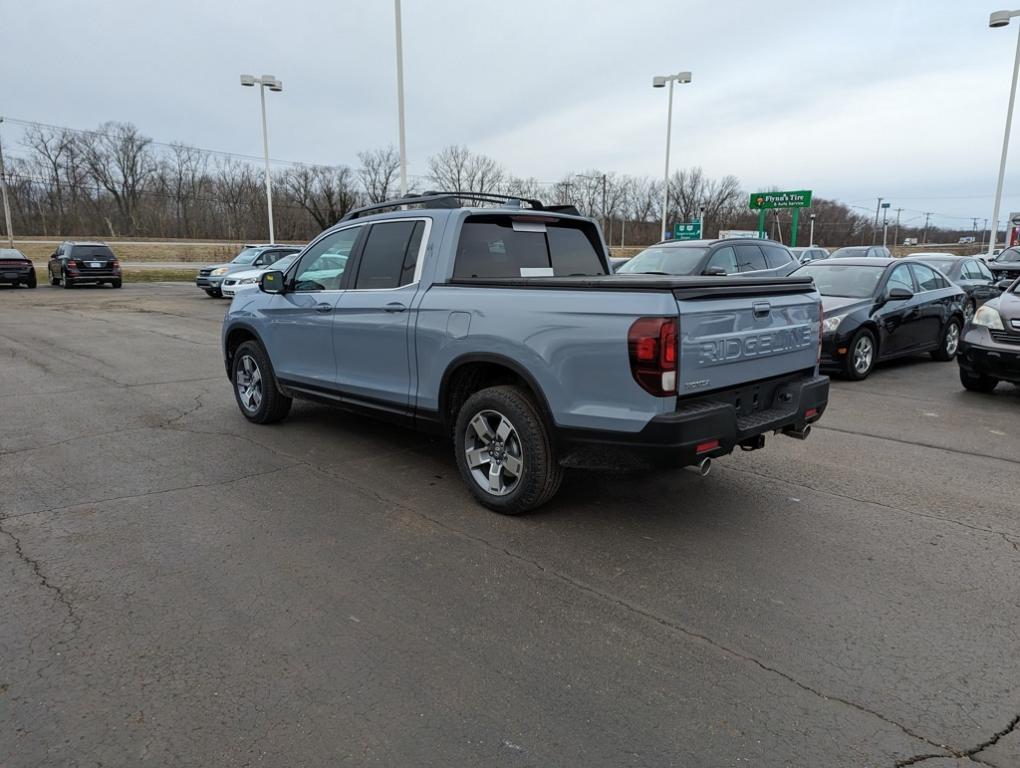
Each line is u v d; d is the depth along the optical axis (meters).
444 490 4.66
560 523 4.12
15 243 54.56
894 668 2.70
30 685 2.55
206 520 4.11
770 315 4.05
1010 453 5.64
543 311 3.80
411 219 4.79
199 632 2.92
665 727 2.36
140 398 7.49
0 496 4.48
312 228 70.56
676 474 5.04
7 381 8.41
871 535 3.96
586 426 3.69
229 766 2.17
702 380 3.60
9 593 3.22
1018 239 38.84
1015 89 25.12
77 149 74.25
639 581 3.40
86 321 15.26
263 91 28.98
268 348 5.99
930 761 2.20
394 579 3.41
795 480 4.93
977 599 3.23
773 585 3.36
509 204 5.43
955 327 10.98
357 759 2.20
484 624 3.01
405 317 4.59
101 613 3.06
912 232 130.25
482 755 2.22
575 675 2.65
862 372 9.02
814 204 101.44
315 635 2.91
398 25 18.61
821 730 2.34
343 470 5.06
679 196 89.44
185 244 61.62
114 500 4.43
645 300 3.44
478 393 4.22
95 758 2.19
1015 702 2.49
